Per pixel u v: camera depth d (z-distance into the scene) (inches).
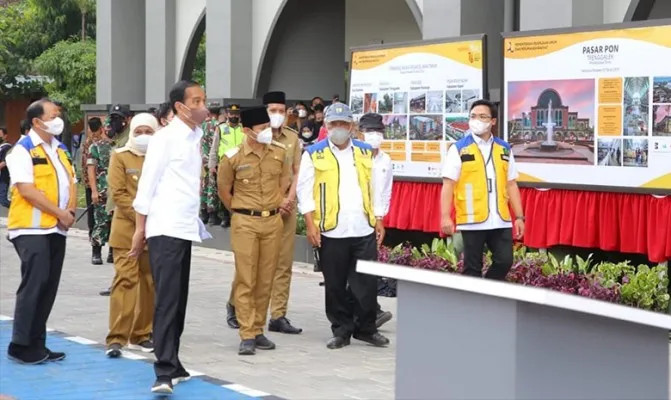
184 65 790.5
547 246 411.5
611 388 146.6
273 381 298.4
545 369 140.2
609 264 378.6
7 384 294.7
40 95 1320.1
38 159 313.3
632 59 376.2
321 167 340.5
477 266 325.7
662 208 371.6
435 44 460.8
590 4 443.2
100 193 546.6
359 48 498.9
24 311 315.3
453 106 454.3
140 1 856.3
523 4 464.1
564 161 401.7
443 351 148.0
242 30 713.0
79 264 569.6
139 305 339.0
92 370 312.5
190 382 294.8
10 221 317.4
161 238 279.3
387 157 365.7
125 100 850.8
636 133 376.5
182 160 282.0
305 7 757.9
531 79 411.2
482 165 321.1
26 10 1330.0
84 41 1226.0
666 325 142.6
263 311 343.6
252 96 719.7
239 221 335.6
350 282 346.0
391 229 506.9
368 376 305.1
